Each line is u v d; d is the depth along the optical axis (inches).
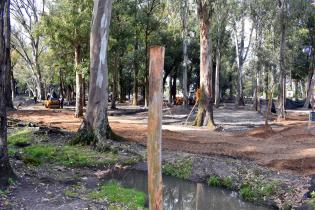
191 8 1851.6
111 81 2039.9
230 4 1790.1
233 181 476.1
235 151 621.0
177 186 476.7
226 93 3501.5
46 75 2316.7
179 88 3412.9
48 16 984.3
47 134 674.2
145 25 1721.2
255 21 1918.1
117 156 569.3
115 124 951.6
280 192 429.1
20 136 647.1
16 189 343.0
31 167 441.4
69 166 502.3
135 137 727.1
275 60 1815.9
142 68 2111.2
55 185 384.5
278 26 1454.2
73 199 343.3
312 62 2269.9
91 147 601.0
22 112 1186.6
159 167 164.2
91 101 622.5
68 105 2049.7
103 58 623.8
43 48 2062.0
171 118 1280.8
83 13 958.4
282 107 1339.8
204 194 446.0
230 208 397.7
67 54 1162.0
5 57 335.3
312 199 395.2
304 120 1282.0
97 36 617.0
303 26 2048.5
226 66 2679.6
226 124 1126.4
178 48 2126.0
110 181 452.1
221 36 2103.8
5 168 348.2
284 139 754.8
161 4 1722.4
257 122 1207.6
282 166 522.3
